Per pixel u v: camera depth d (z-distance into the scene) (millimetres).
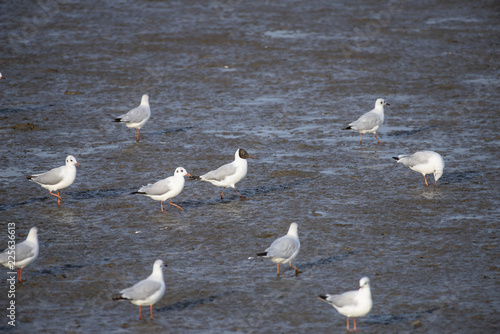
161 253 17594
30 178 20891
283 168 24375
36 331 13680
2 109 31594
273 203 21141
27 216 19984
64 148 26547
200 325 13992
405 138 27938
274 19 53594
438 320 14070
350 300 13438
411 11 56812
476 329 13664
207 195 22078
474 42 45969
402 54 43031
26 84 36062
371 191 22031
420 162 21984
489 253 17281
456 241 18047
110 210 20594
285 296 15258
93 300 15102
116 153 26047
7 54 42375
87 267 16719
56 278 16094
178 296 15281
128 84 36562
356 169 24266
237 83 36875
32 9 56906
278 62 41156
